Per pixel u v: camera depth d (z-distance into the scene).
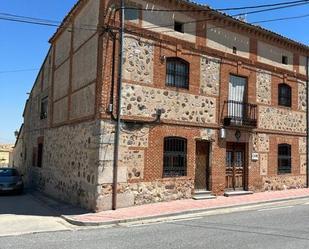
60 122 20.92
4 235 11.27
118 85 15.66
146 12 16.62
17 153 40.16
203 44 18.50
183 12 17.80
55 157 21.42
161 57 16.95
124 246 9.31
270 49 21.70
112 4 15.77
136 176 15.90
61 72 21.64
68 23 20.72
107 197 15.09
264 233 10.73
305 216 13.86
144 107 16.30
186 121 17.59
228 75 19.45
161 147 16.73
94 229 12.13
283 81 22.31
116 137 15.44
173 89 17.25
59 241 10.17
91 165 15.71
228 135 19.27
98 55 15.80
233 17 19.34
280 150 22.14
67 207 16.77
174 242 9.67
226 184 19.38
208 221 13.02
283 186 22.06
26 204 18.77
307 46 23.45
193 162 17.80
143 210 14.85
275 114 21.72
